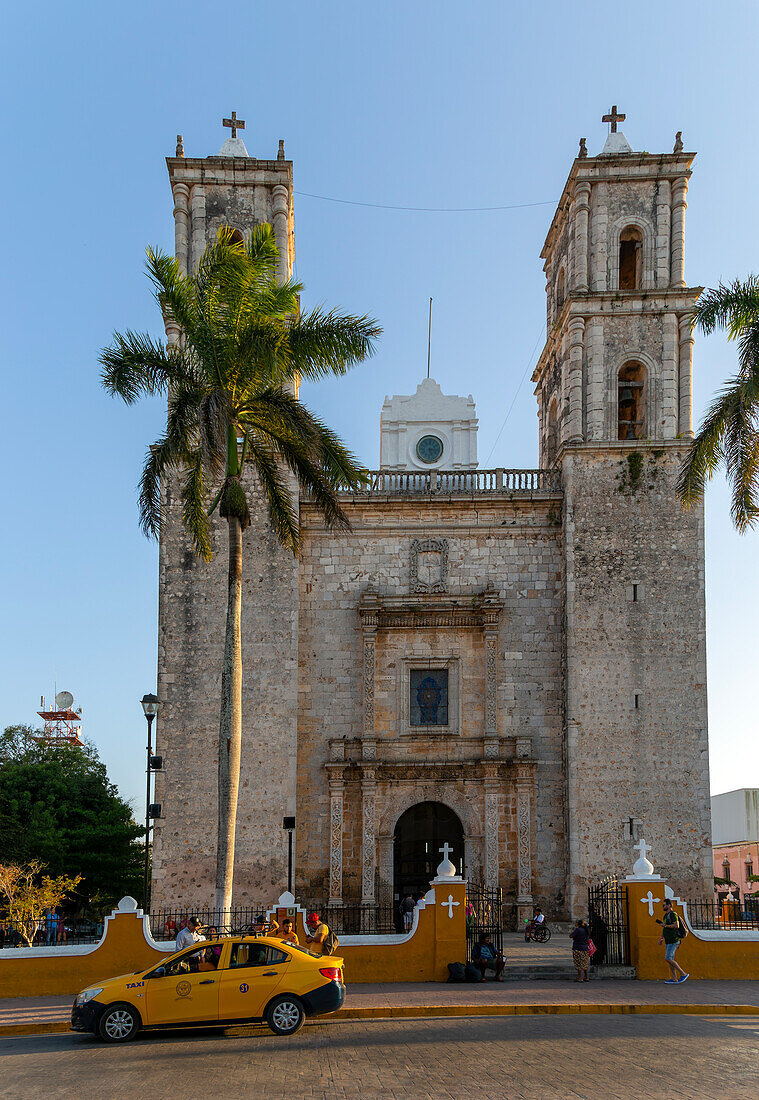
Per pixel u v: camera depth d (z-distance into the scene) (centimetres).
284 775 3800
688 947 2680
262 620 3928
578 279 4250
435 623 4075
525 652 4053
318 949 2292
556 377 4641
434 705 4059
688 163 4269
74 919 5334
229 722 2797
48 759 5906
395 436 7019
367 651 4031
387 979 2609
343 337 2953
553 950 3139
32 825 5266
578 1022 2047
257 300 2994
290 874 3616
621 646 3912
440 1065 1617
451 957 2623
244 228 4353
